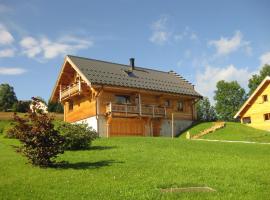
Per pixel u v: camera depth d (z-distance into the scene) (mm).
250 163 17062
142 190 11703
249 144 25094
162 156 18812
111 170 14867
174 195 11180
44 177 13500
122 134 36750
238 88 77125
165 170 15023
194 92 44344
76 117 39375
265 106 40656
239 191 11750
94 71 37219
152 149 21438
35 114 15656
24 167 15422
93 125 35875
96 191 11602
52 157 16453
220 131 36969
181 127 41969
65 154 19188
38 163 15516
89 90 37062
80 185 12344
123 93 37781
